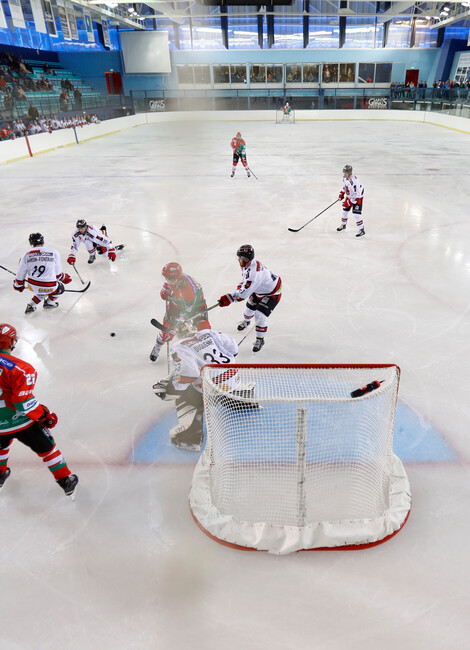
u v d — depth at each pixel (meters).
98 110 29.53
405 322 4.99
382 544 2.53
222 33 31.42
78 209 10.28
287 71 32.16
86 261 7.22
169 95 33.19
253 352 4.50
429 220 8.76
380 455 2.52
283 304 5.52
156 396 3.92
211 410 2.56
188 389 3.26
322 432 2.48
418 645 2.05
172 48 32.31
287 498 2.54
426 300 5.50
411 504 2.78
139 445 3.36
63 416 3.69
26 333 5.05
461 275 6.23
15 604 2.30
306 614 2.19
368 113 29.56
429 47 32.00
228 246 7.63
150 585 2.36
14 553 2.56
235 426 2.57
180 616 2.21
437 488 2.89
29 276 5.22
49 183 13.23
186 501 2.88
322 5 30.31
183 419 3.40
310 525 2.52
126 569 2.45
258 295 4.29
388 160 15.36
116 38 33.47
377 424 2.47
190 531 2.66
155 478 3.06
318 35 31.50
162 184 12.74
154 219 9.38
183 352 3.09
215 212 9.73
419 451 3.20
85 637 2.14
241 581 2.36
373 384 2.58
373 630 2.12
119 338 4.89
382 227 8.41
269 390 2.84
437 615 2.17
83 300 5.85
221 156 17.22
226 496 2.61
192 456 3.24
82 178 13.88
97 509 2.83
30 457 3.30
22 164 16.77
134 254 7.43
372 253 7.11
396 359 4.30
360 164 14.78
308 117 30.31
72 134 22.27
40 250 5.21
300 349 4.52
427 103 27.44
